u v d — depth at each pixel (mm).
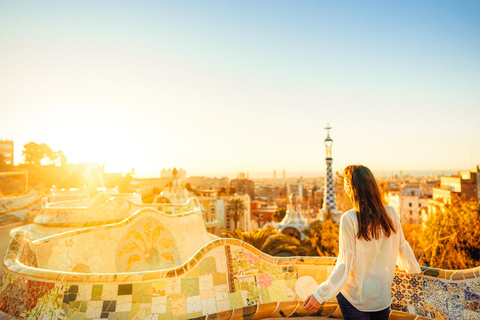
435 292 3273
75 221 9422
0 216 13617
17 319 3447
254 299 3754
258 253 4004
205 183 184750
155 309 3500
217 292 3740
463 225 22062
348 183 2691
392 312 3391
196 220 9664
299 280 3918
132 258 7402
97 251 6805
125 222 7395
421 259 25953
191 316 3525
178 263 8039
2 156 58062
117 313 3447
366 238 2516
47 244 5652
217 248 3898
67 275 3576
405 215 56969
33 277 3625
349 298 2619
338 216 46594
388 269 2623
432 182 66125
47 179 58062
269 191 175250
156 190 100938
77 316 3420
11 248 4379
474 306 3080
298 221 51156
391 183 89938
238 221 73000
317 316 3686
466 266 21484
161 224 8148
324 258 3988
